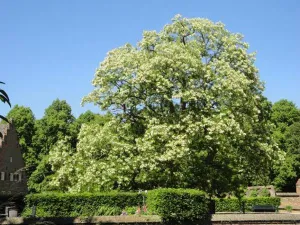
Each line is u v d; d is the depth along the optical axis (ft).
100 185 95.76
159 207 81.00
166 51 95.30
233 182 101.91
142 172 96.12
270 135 105.81
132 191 99.55
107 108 103.24
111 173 92.58
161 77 92.99
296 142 223.71
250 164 101.71
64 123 223.30
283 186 224.94
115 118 102.42
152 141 90.99
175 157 88.63
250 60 103.96
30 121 221.66
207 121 90.02
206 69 96.73
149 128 93.61
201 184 98.58
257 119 99.30
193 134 89.35
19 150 187.32
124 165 93.61
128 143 98.58
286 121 241.96
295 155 222.07
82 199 92.73
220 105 97.40
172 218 81.46
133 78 94.58
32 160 214.28
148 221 79.82
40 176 189.98
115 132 102.78
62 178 103.50
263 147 98.68
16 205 86.74
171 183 97.55
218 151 98.84
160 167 93.04
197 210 83.51
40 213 90.58
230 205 167.02
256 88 104.78
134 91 99.35
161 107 103.81
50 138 220.43
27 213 87.10
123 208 93.15
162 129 90.17
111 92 100.89
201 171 98.22
